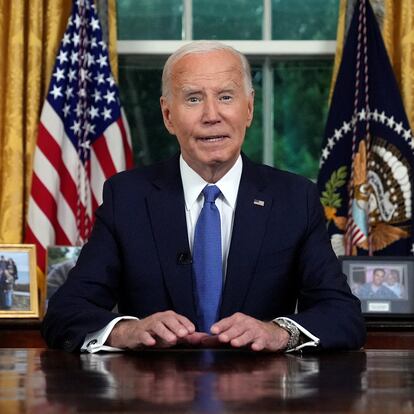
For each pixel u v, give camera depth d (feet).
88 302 8.64
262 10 16.35
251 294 8.73
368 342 12.82
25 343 13.08
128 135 15.35
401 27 15.15
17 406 4.51
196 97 8.91
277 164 16.34
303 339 7.86
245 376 5.87
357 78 15.02
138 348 7.86
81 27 15.02
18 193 14.84
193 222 9.04
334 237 14.97
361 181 14.80
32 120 15.02
